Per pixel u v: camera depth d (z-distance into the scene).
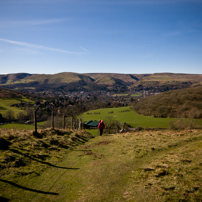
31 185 6.68
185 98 80.44
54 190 6.41
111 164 9.45
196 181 6.29
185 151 10.52
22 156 9.11
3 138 10.61
